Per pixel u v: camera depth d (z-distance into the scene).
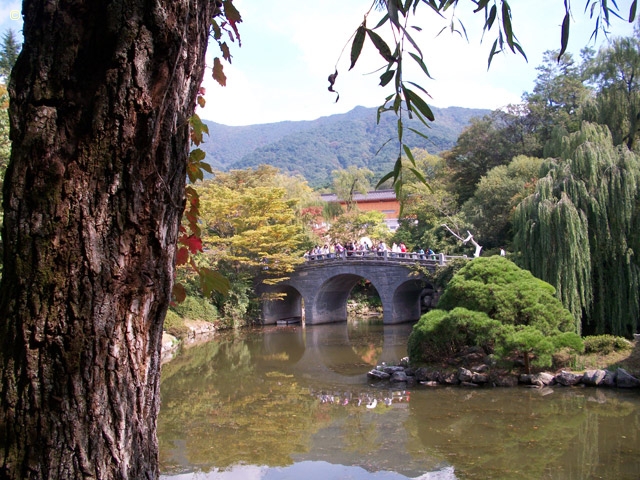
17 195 1.83
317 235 45.69
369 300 47.53
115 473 1.88
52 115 1.83
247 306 38.53
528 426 13.02
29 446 1.79
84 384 1.83
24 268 1.81
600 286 19.41
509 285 17.58
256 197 36.72
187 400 17.17
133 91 1.82
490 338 16.56
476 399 15.52
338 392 17.64
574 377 16.28
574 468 10.48
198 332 33.81
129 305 1.93
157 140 1.91
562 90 42.72
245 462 11.52
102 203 1.84
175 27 1.86
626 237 19.09
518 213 20.88
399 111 2.07
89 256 1.82
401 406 15.31
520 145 42.00
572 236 18.88
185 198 2.19
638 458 10.83
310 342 29.98
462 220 37.41
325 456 11.76
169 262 2.07
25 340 1.79
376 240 46.81
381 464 11.16
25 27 1.89
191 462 11.55
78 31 1.83
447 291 18.89
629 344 17.66
